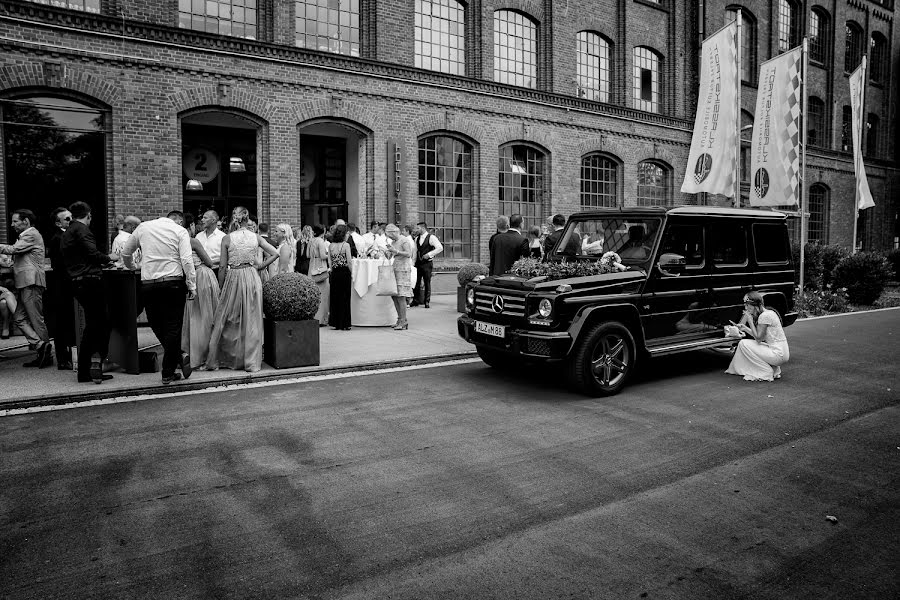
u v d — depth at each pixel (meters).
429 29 17.55
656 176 23.56
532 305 7.00
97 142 12.65
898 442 5.54
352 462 4.92
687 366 8.91
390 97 16.38
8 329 10.14
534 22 19.84
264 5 14.54
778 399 7.03
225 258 7.89
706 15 23.83
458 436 5.59
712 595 3.13
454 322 12.49
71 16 11.99
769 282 9.02
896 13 33.56
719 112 15.33
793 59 15.16
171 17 13.27
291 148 14.86
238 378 7.51
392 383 7.63
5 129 11.72
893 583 3.26
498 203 19.05
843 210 31.09
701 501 4.26
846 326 13.12
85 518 3.92
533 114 19.42
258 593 3.11
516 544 3.63
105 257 7.14
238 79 14.04
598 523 3.91
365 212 16.38
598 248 8.30
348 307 11.55
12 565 3.36
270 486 4.43
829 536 3.78
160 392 7.06
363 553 3.51
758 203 16.06
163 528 3.79
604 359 7.09
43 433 5.56
